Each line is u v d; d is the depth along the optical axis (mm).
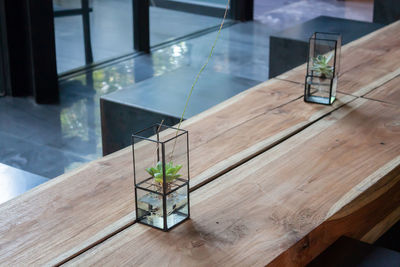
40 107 4152
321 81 1990
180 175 1301
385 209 1615
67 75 4641
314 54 1974
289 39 4066
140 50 5230
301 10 6746
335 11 6723
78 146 3590
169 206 1288
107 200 1410
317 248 1337
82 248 1227
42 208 1375
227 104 2031
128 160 1617
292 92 2145
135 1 5039
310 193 1445
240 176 1528
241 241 1253
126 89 3018
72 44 4602
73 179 1509
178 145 1276
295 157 1630
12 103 4215
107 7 4809
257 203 1401
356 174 1538
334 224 1375
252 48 5441
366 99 2064
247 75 4762
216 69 4887
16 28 4180
